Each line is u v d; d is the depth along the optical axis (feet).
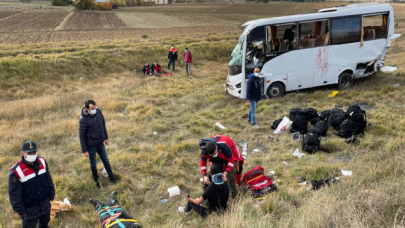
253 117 31.53
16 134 31.40
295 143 26.78
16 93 51.44
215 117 35.47
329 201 15.31
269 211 16.25
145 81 58.03
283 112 34.47
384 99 34.88
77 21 189.78
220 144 16.94
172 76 62.03
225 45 84.74
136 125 33.47
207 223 16.34
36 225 16.08
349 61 39.75
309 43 38.22
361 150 24.11
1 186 21.01
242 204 16.99
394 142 23.44
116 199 19.62
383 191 14.99
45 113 39.88
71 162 25.73
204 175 17.48
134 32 133.69
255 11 258.78
